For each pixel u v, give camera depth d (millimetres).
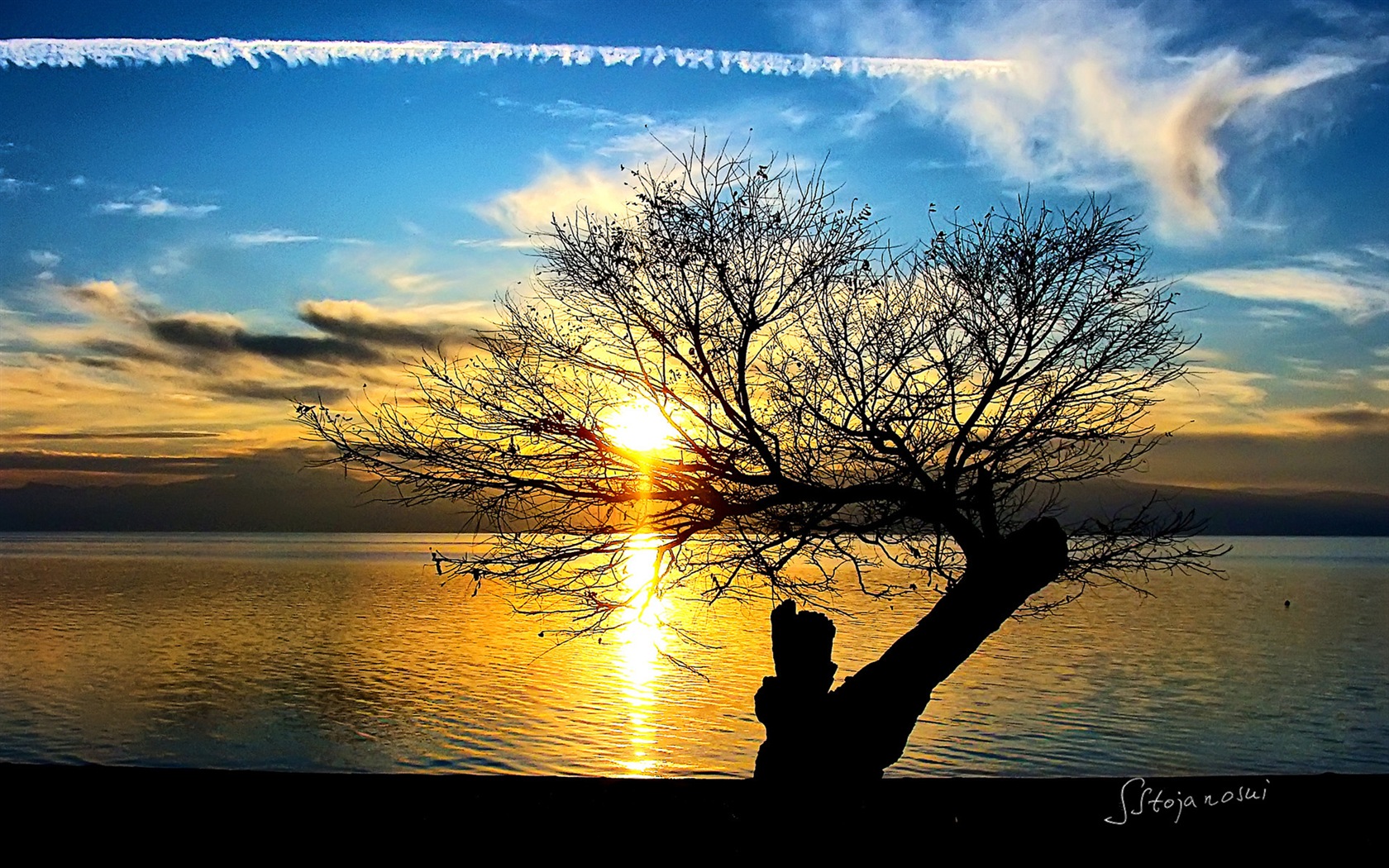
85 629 52656
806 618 8250
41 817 9477
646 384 8594
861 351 8633
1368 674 37531
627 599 8305
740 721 26609
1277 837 9008
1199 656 41844
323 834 9070
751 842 7977
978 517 8562
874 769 7957
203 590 83500
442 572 8164
